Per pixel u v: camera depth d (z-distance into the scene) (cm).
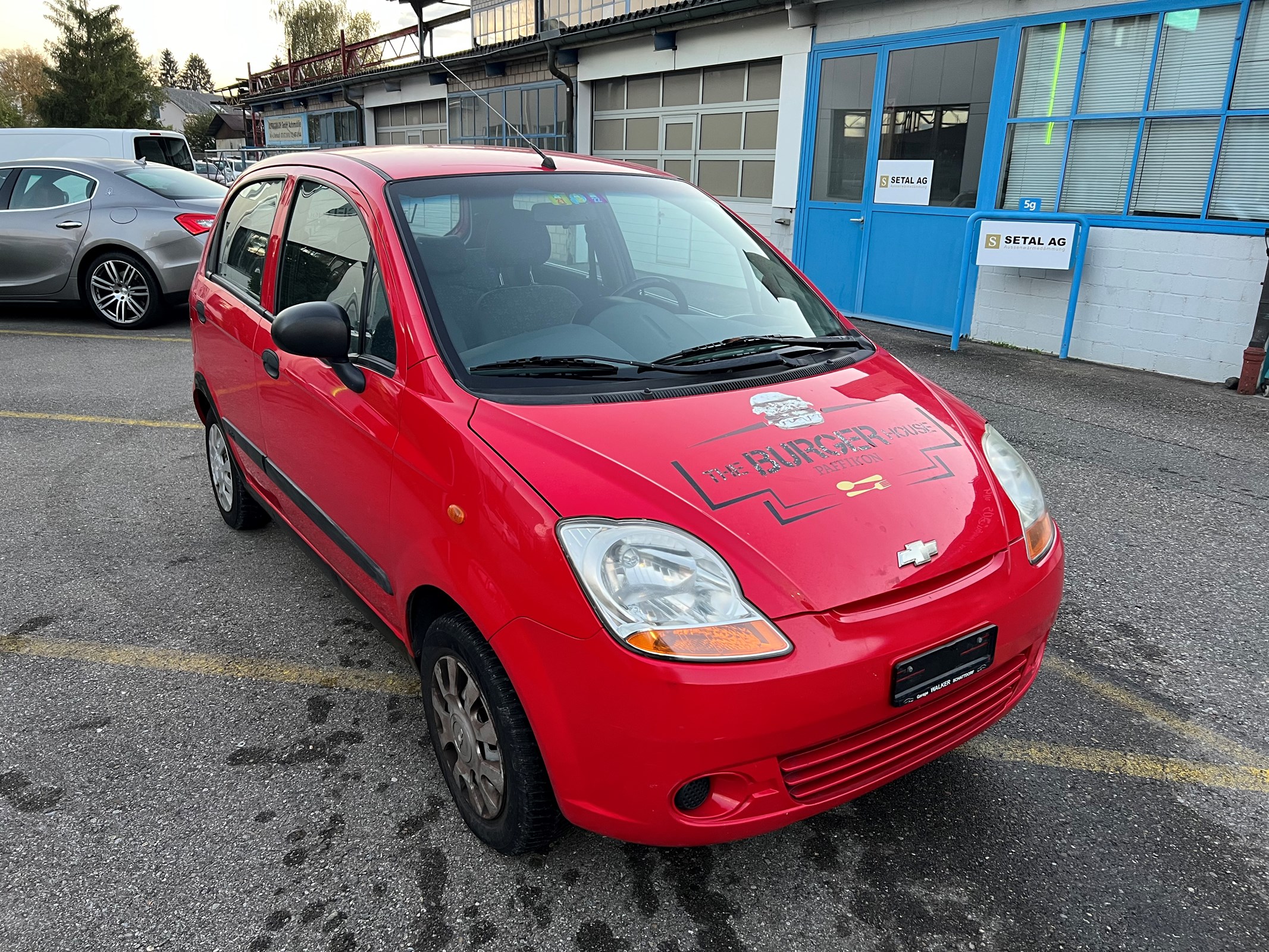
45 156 1347
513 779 197
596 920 200
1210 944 195
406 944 193
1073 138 711
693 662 169
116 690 287
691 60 1064
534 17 1549
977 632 193
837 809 238
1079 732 271
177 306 898
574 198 286
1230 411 587
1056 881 212
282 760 254
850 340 281
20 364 727
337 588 292
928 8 791
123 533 406
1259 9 591
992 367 707
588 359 233
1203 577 367
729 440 206
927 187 822
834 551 185
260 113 2597
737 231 319
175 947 191
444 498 207
